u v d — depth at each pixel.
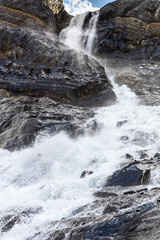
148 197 4.74
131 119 11.88
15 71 16.03
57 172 8.63
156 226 3.36
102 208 4.83
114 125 11.34
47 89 15.26
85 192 6.09
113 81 17.81
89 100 15.30
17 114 12.41
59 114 12.00
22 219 5.26
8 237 4.85
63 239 4.05
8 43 17.83
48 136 10.63
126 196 5.19
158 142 9.30
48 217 5.20
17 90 15.42
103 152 8.78
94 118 12.04
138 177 6.15
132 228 3.57
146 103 15.08
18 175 8.75
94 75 16.42
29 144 10.45
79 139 10.59
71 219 4.64
